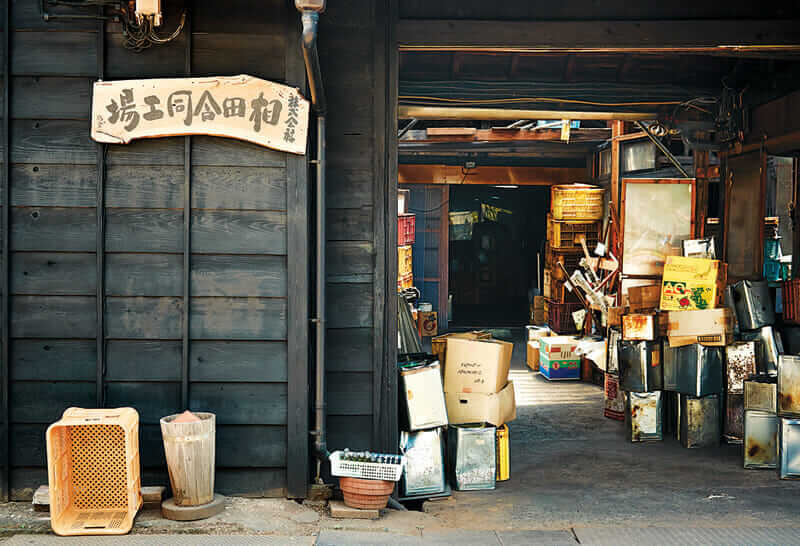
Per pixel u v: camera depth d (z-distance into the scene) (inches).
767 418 260.7
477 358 250.8
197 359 200.2
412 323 278.8
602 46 229.9
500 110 333.7
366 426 217.6
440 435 235.9
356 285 216.1
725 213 347.9
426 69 326.6
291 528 181.8
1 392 198.1
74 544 167.6
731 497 227.1
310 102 204.8
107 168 198.2
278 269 200.7
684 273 306.2
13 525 178.5
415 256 653.9
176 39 199.0
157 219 199.0
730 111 336.8
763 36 232.8
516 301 927.7
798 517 204.7
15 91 196.2
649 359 306.2
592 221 538.0
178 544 168.1
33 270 198.4
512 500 227.1
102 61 196.7
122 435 185.6
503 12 229.0
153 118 195.0
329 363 215.5
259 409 202.1
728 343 296.7
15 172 197.0
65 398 200.2
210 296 199.9
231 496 202.5
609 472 262.4
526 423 345.1
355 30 213.8
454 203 932.0
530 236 931.3
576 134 537.0
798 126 289.0
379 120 213.3
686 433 297.0
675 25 231.5
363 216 215.6
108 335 199.2
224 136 196.7
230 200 199.0
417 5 227.8
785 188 477.7
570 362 449.7
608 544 178.1
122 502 187.8
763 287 297.3
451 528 192.7
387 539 176.9
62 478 179.6
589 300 479.8
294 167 198.5
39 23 196.4
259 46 200.2
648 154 487.5
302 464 202.1
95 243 198.7
